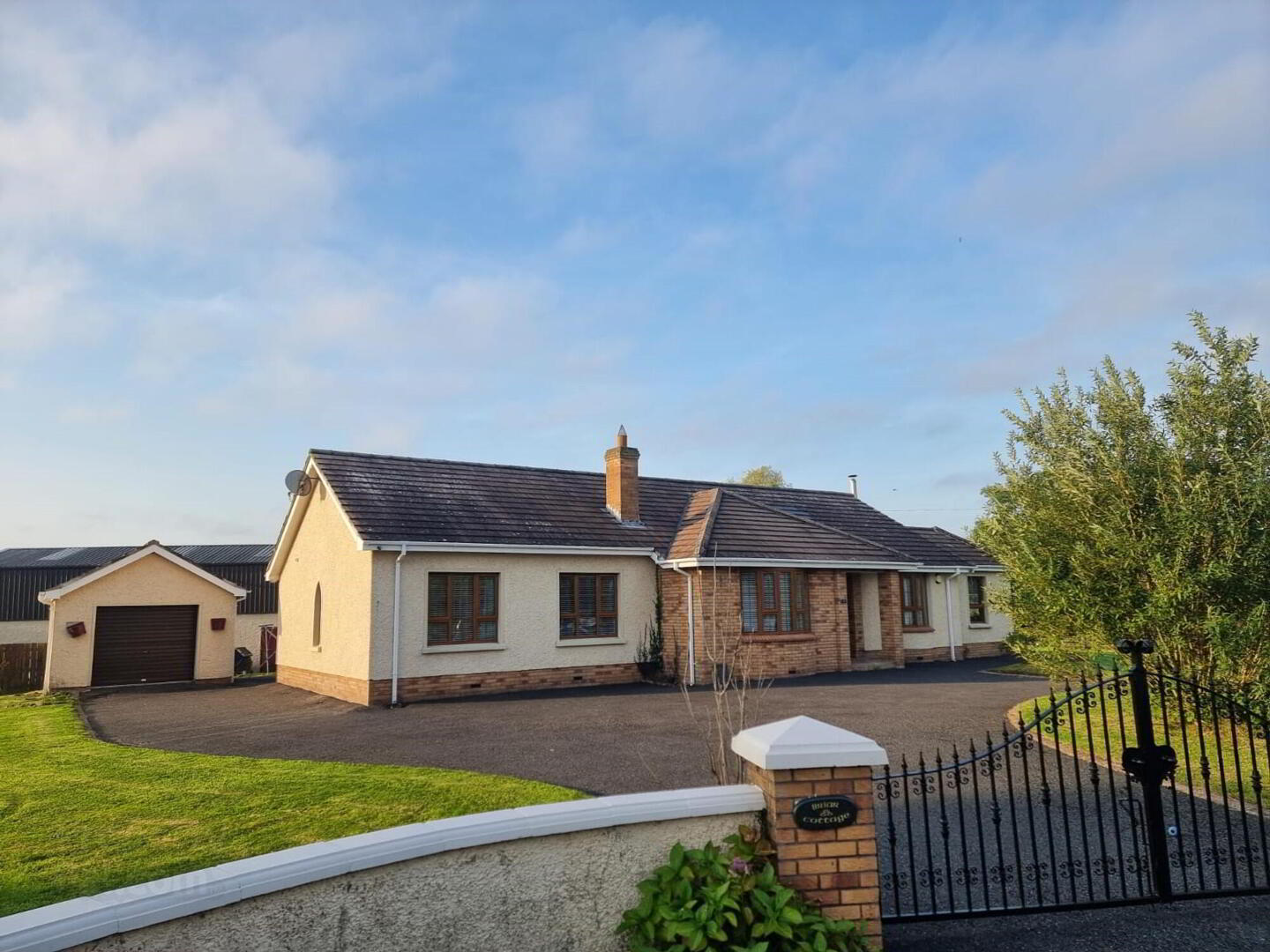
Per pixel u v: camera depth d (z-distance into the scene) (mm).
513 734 12414
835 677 19969
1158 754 5891
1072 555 11000
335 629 18562
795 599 21062
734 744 5102
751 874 4391
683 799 4676
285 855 3764
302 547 21641
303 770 9969
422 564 17375
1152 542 10039
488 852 4223
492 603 18438
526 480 21953
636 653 20141
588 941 4363
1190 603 9859
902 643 23188
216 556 38125
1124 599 10367
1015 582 12023
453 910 4078
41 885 6051
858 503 29578
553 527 19781
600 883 4441
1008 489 12336
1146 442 10633
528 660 18500
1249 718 6039
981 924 5445
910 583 26031
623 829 4551
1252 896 5805
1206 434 10203
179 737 13195
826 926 4219
